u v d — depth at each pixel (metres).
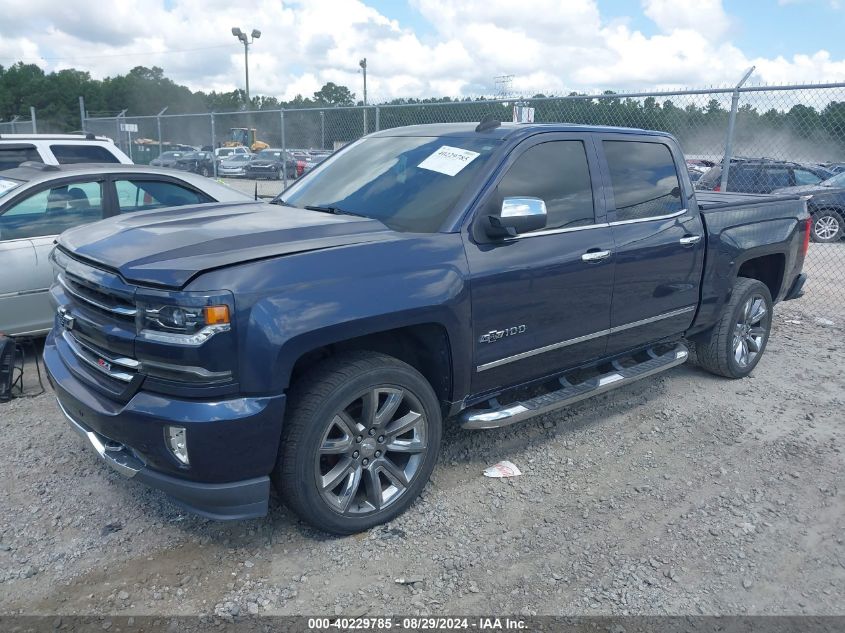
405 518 3.57
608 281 4.28
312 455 3.12
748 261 5.84
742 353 5.66
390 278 3.24
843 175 14.18
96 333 3.14
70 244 3.55
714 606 3.00
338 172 4.50
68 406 3.41
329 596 2.98
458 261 3.52
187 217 3.80
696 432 4.71
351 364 3.21
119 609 2.87
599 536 3.47
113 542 3.32
